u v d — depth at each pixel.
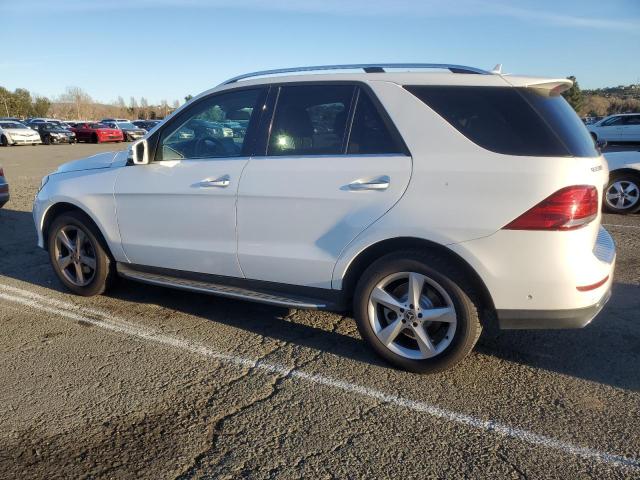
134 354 3.74
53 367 3.56
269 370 3.50
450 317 3.18
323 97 3.53
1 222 8.14
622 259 5.94
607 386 3.27
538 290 2.96
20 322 4.31
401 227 3.16
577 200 2.86
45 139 32.94
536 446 2.70
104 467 2.57
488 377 3.38
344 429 2.86
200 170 3.88
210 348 3.83
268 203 3.58
